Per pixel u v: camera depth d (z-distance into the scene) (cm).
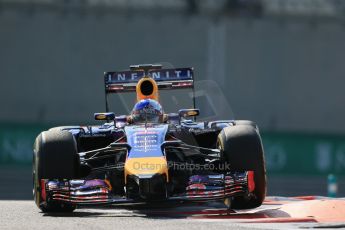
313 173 10569
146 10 14588
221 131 2903
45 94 13962
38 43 14112
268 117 14588
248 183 2755
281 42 14888
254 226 2316
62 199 2722
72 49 14200
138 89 3195
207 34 14650
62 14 14275
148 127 2905
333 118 14825
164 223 2384
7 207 3262
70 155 2792
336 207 2700
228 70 14625
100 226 2312
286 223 2427
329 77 14962
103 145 3192
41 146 2808
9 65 13975
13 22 14088
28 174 9794
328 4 15350
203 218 2627
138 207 3178
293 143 10562
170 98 3491
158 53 14500
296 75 14862
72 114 13925
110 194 2706
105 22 14388
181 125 3070
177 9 14700
